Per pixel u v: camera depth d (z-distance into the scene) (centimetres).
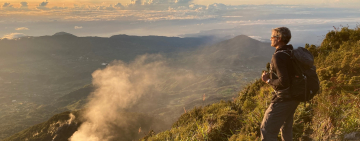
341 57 579
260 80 620
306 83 234
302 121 351
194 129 523
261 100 494
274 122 255
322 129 316
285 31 251
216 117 508
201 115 635
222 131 445
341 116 319
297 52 235
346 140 279
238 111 528
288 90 241
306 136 330
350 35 717
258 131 384
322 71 502
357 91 364
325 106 342
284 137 291
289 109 248
